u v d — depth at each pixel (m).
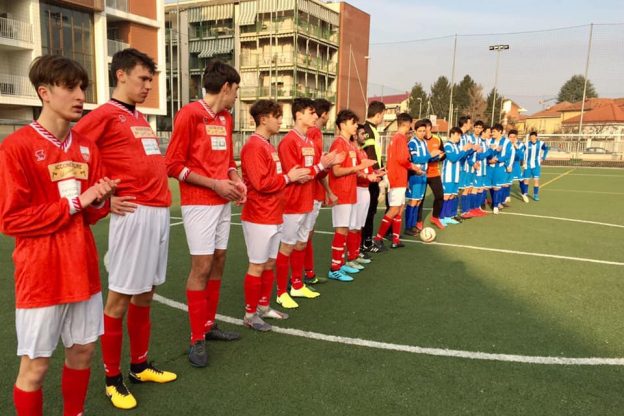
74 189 2.22
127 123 2.76
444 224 9.20
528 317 4.31
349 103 46.31
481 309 4.52
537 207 11.90
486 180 10.52
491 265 6.17
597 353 3.58
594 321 4.23
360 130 6.76
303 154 4.55
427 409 2.80
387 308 4.53
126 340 3.78
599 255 6.75
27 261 2.11
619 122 50.84
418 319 4.24
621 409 2.82
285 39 39.53
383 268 6.01
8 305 4.42
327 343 3.72
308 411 2.76
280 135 37.34
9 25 22.12
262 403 2.85
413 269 5.96
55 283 2.16
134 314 3.00
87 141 2.37
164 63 31.53
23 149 2.04
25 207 2.06
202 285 3.37
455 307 4.57
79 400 2.45
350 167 5.25
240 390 3.00
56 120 2.16
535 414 2.76
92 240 2.36
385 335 3.88
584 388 3.06
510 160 11.36
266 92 39.53
